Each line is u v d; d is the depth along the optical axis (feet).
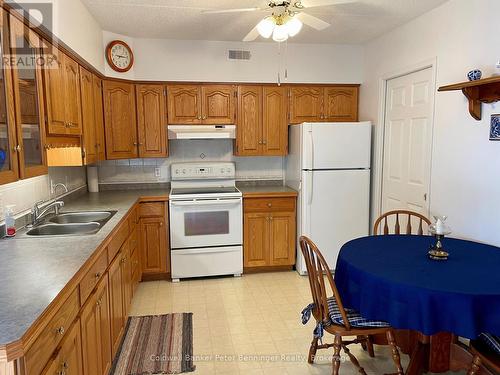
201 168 13.84
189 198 12.17
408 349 8.06
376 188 12.77
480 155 8.19
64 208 9.87
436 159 9.65
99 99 11.24
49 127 7.13
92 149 10.35
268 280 12.52
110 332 7.22
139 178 13.92
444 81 9.30
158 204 12.17
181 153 14.08
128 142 12.46
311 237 12.59
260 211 12.80
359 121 14.01
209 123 13.11
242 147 13.41
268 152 13.60
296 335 9.00
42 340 3.88
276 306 10.54
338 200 12.61
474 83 7.36
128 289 9.56
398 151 11.60
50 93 7.19
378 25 11.15
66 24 7.85
